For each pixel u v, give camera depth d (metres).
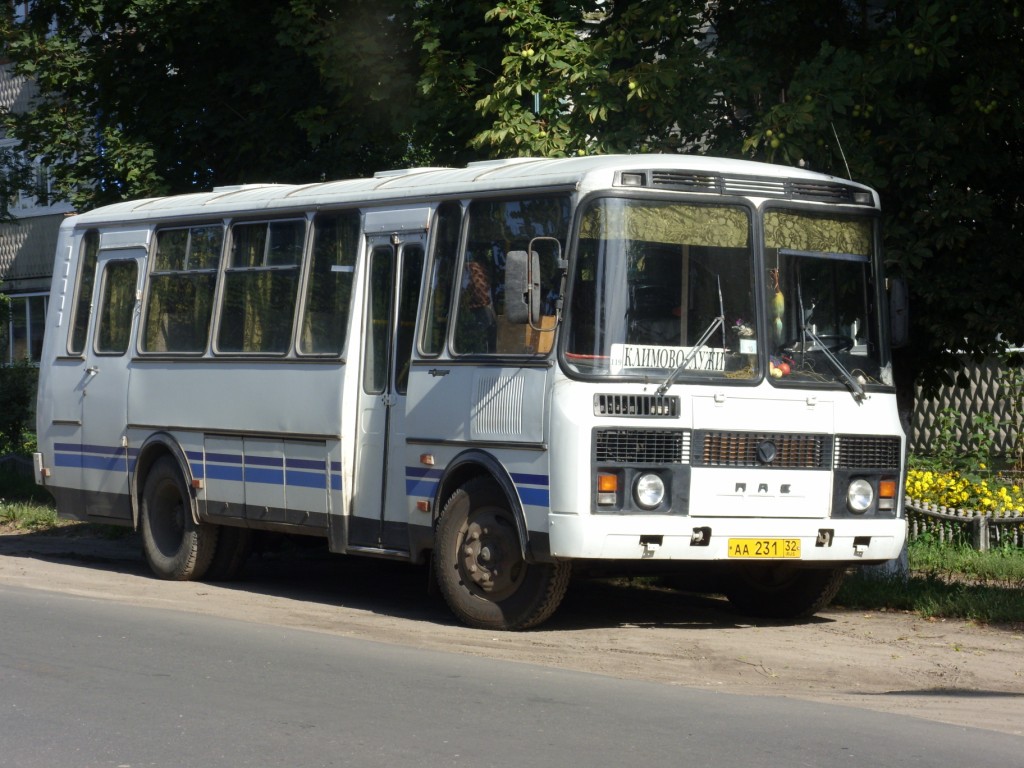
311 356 16.08
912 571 18.67
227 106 22.09
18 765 8.52
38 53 23.17
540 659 12.50
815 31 17.88
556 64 17.30
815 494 13.88
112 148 22.39
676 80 16.72
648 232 13.44
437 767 8.44
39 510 25.89
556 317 13.26
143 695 10.42
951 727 9.81
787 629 14.48
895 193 16.64
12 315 45.69
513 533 13.75
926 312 16.91
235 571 18.14
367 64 19.47
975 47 16.61
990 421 26.34
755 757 8.76
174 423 17.97
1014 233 17.02
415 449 14.63
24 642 12.62
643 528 13.07
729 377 13.58
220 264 17.64
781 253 14.07
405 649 12.68
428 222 14.89
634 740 9.16
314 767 8.44
